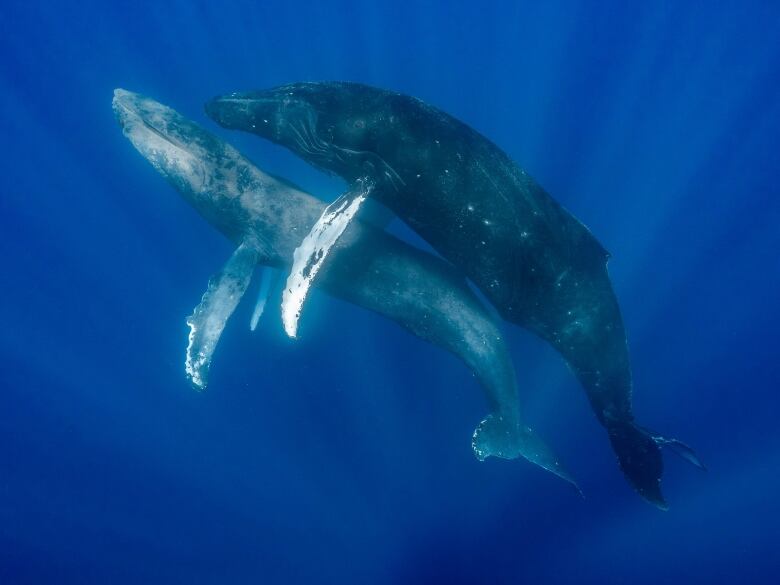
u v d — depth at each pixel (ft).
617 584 36.60
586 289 25.41
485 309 29.14
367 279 27.89
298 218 28.89
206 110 30.48
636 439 28.25
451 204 23.91
